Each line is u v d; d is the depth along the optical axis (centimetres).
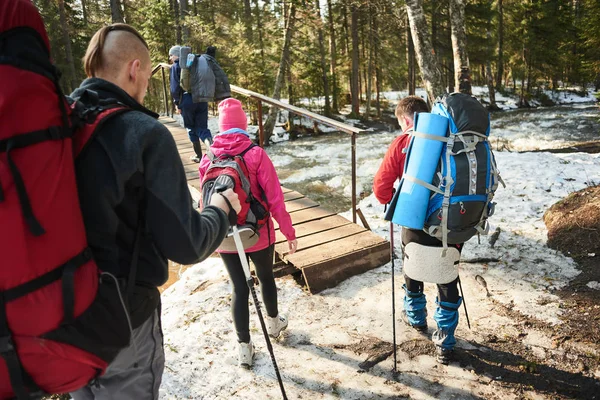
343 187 1158
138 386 163
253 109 2302
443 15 2784
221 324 366
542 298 382
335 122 504
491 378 303
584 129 2061
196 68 658
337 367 317
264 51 2319
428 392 293
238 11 2841
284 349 336
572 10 3612
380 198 314
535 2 3444
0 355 117
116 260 140
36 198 116
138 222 146
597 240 439
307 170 1390
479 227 287
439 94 899
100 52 159
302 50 2322
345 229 488
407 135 299
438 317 311
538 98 3638
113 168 136
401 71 2958
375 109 3103
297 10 2016
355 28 2744
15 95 114
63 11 2105
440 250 289
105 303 132
